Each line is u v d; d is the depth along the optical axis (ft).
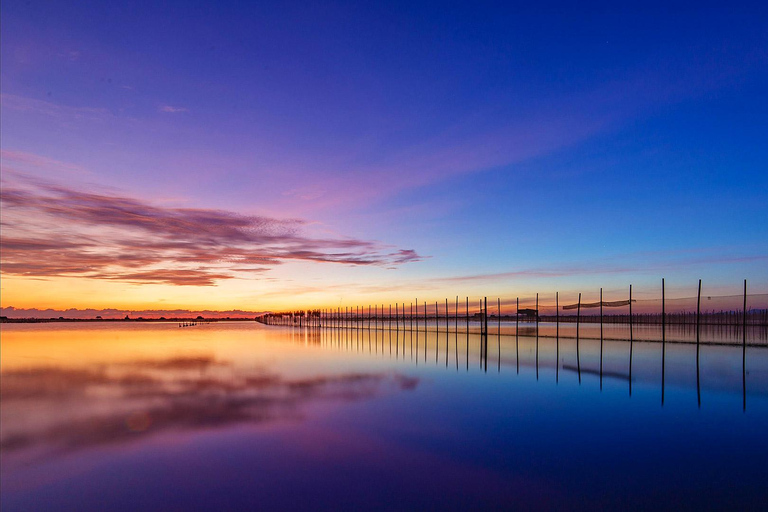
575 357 60.13
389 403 35.22
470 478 20.22
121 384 46.85
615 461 21.45
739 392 35.24
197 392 41.81
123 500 19.39
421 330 162.30
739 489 18.25
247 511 18.04
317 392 40.42
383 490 19.35
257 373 53.11
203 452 24.80
